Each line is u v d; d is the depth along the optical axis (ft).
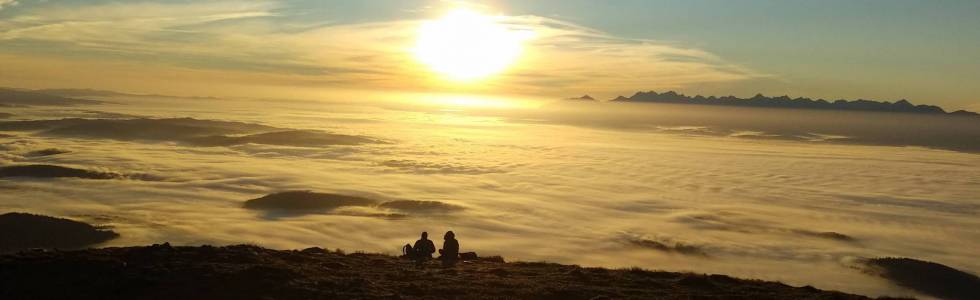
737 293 62.85
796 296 62.64
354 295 52.21
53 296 50.65
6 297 50.01
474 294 54.65
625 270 77.51
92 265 58.49
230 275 56.24
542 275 67.87
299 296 51.80
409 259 74.84
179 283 54.03
